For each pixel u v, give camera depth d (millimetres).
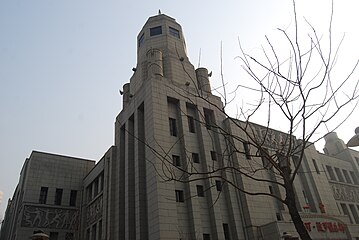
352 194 45312
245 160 32062
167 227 24672
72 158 47031
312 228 28594
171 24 43938
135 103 34500
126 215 30250
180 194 27688
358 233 31828
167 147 28922
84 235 41156
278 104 8766
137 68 40312
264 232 27766
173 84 33938
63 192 43656
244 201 29641
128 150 33625
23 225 38156
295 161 37594
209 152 31234
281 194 33031
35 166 43250
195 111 33781
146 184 28250
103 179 39781
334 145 54750
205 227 27266
